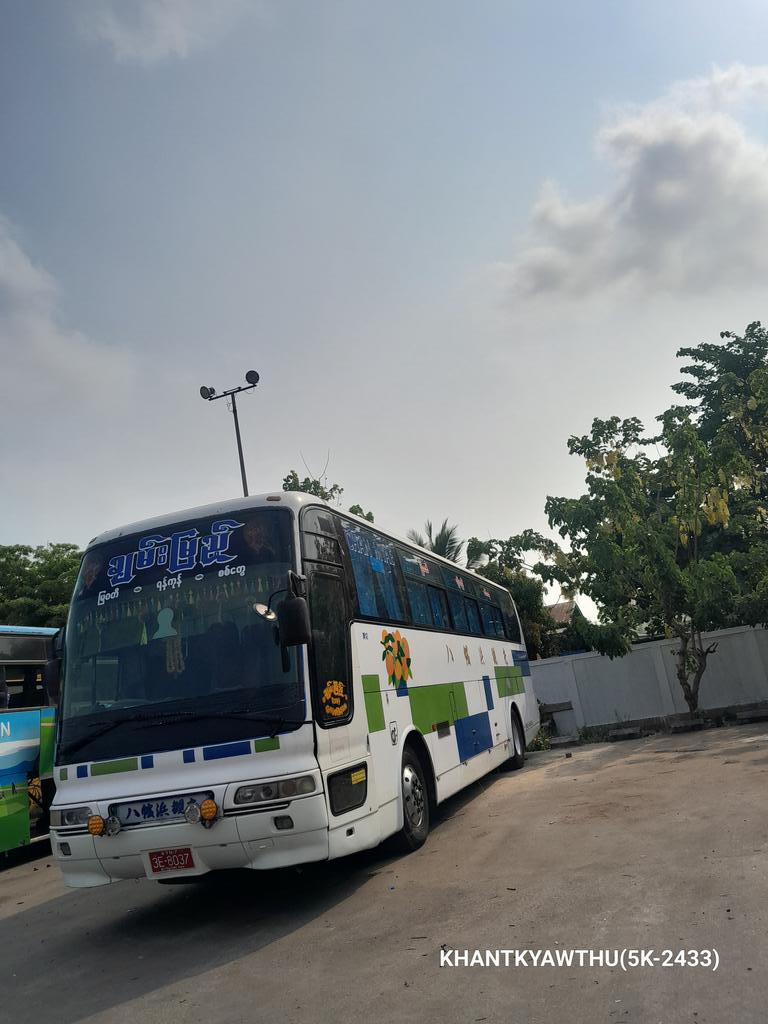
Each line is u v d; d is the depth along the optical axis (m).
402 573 10.55
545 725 21.41
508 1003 4.33
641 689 21.38
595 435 18.89
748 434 21.42
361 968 5.21
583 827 8.41
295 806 6.41
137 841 6.52
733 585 17.16
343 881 7.73
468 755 11.48
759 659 20.55
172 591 7.40
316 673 6.99
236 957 5.89
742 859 6.30
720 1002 3.99
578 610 18.78
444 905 6.34
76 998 5.55
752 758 11.31
